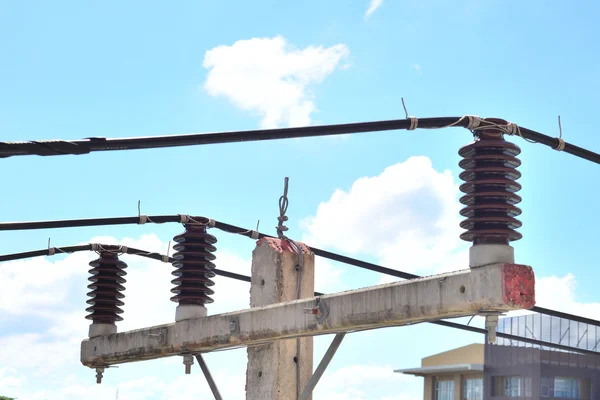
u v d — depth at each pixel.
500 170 6.75
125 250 11.05
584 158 7.33
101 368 10.70
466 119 6.75
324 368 7.81
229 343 8.58
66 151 5.72
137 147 5.93
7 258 10.68
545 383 49.09
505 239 6.61
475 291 6.46
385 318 7.04
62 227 9.19
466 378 57.44
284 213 9.09
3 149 5.54
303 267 8.91
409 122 6.55
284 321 7.92
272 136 6.25
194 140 6.09
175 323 9.35
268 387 8.60
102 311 10.89
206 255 9.59
